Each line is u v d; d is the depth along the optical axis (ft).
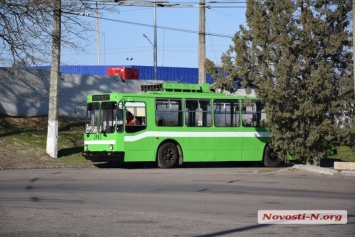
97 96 84.74
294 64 78.43
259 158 90.68
